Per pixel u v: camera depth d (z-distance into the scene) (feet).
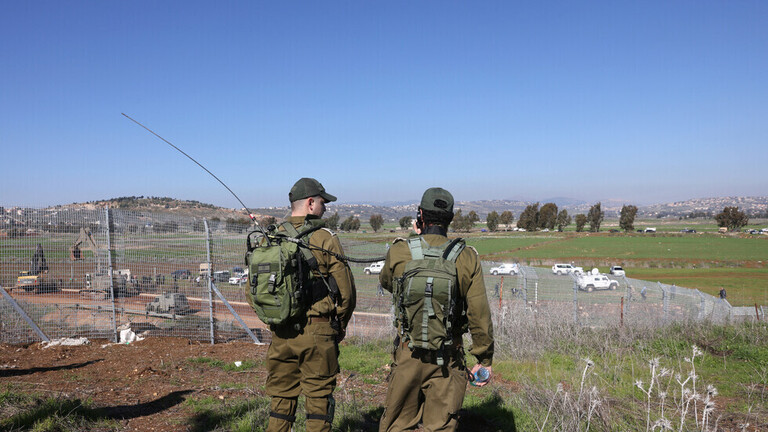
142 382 17.31
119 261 26.17
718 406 15.96
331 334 9.57
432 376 8.63
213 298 26.63
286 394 9.84
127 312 26.20
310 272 9.39
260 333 26.76
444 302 8.18
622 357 22.76
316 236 9.56
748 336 25.94
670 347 24.90
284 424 9.75
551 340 25.79
